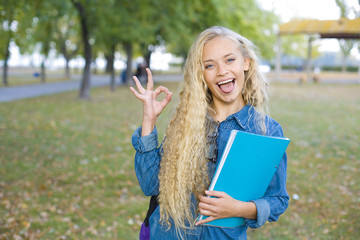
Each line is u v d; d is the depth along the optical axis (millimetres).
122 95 16250
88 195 4750
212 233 1501
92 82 25688
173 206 1508
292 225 3936
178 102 1675
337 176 5520
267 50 30000
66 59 31141
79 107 12312
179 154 1548
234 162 1396
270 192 1517
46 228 3822
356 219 4039
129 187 5105
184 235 1534
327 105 13305
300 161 6289
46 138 7668
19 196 4617
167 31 14539
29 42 21234
